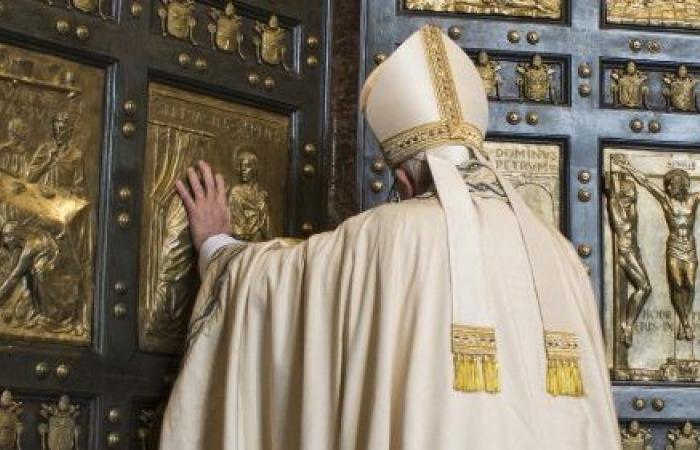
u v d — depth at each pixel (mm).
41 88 3510
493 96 4348
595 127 4375
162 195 3721
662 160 4410
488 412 2965
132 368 3598
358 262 3133
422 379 2973
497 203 3246
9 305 3375
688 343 4297
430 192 3271
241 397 3305
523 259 3184
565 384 3121
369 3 4305
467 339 3000
